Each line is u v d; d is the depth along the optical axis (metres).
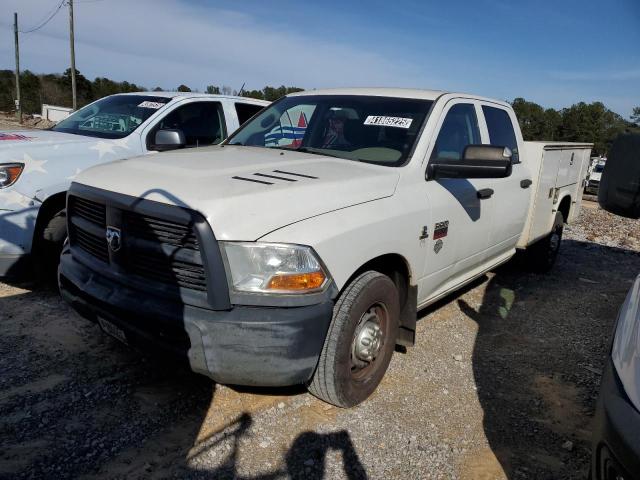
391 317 3.32
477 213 4.16
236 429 2.95
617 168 2.07
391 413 3.21
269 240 2.56
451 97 4.12
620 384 1.82
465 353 4.13
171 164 3.19
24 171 4.45
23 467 2.54
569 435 3.14
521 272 6.61
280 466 2.68
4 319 4.11
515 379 3.78
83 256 3.21
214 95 6.51
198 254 2.56
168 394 3.24
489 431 3.12
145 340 2.79
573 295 5.83
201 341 2.56
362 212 3.00
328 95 4.41
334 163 3.50
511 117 5.14
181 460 2.67
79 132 5.76
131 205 2.73
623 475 1.65
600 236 9.85
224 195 2.63
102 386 3.28
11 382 3.25
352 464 2.74
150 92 6.45
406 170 3.50
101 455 2.67
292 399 3.27
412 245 3.37
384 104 4.07
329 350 2.90
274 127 4.38
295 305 2.59
